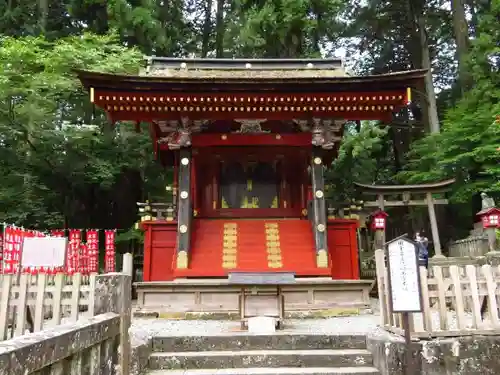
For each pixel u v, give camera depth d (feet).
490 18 75.97
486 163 66.95
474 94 73.26
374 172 100.99
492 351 20.68
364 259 66.74
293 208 56.49
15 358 10.05
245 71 53.11
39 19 81.97
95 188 83.97
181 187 46.83
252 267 45.24
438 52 109.50
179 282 39.88
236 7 91.30
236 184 57.88
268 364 23.34
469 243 61.41
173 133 48.24
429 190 63.52
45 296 19.30
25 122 61.72
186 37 100.53
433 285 22.27
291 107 46.55
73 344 13.37
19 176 65.98
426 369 20.03
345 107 46.62
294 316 38.68
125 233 75.92
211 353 24.11
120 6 77.30
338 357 23.34
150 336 24.98
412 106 110.22
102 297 18.67
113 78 42.22
